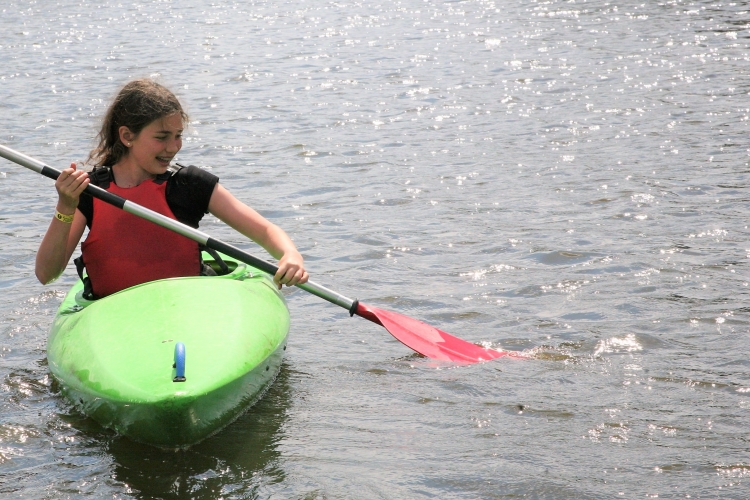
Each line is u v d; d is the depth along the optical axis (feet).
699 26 191.42
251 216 41.14
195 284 39.75
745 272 54.85
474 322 48.49
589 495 30.30
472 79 141.18
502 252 60.80
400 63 159.53
